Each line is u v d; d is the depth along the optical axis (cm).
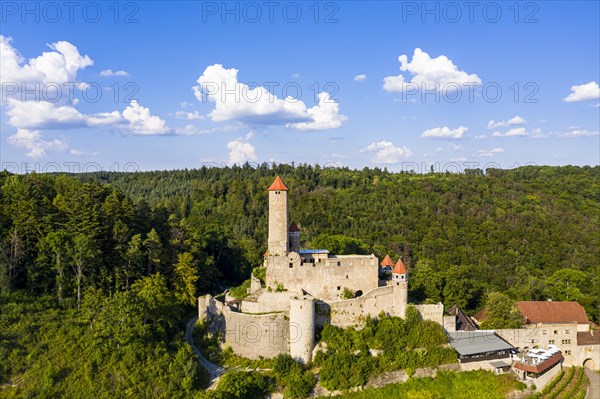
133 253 8612
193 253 10481
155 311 7712
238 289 9744
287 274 8425
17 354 6681
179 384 6819
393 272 8200
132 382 6625
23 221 8362
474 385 7438
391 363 7550
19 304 7600
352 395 7119
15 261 8069
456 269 11775
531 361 7950
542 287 12106
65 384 6444
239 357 7906
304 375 7250
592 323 10088
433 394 7206
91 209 8550
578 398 7650
